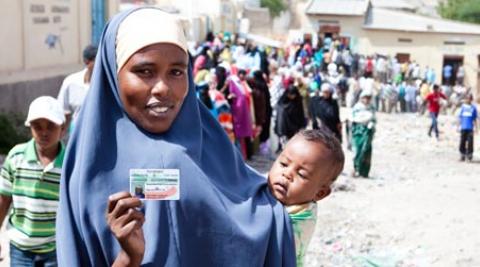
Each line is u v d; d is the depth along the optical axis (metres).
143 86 1.84
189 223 1.82
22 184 3.62
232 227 1.85
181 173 1.83
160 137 1.89
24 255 3.68
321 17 46.94
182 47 1.88
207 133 2.09
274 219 1.97
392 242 8.02
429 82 35.81
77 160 1.91
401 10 56.75
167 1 35.25
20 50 12.05
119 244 1.77
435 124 21.05
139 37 1.83
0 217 3.74
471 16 60.31
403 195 10.72
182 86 1.89
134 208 1.71
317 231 8.30
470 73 44.72
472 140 16.61
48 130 3.57
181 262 1.80
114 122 1.89
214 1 36.38
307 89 15.89
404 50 45.66
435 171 14.62
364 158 12.39
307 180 2.04
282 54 35.22
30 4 12.34
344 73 34.47
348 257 7.39
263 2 51.16
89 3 15.30
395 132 22.02
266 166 11.98
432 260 7.37
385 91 29.77
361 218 9.05
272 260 1.92
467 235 8.26
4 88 11.41
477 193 11.07
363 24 46.16
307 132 2.12
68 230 1.85
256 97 12.57
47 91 13.08
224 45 26.88
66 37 14.12
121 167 1.85
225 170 2.05
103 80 1.92
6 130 10.21
